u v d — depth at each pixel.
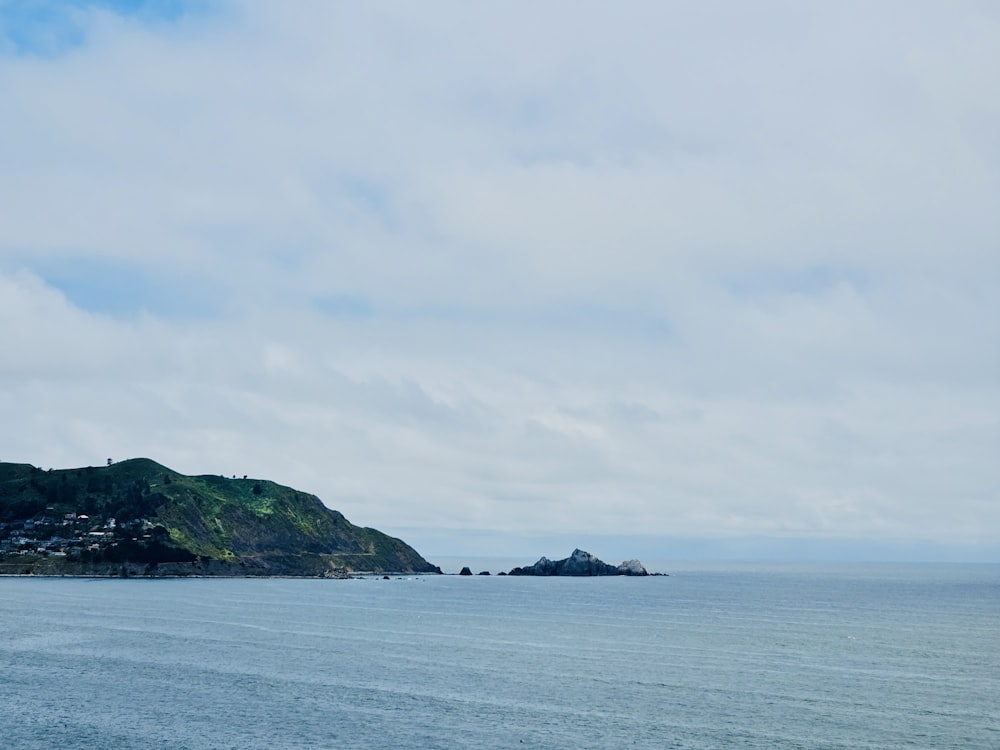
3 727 73.38
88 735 71.38
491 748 69.44
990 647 131.12
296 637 134.62
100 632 135.62
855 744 71.31
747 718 79.69
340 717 78.50
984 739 72.94
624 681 97.56
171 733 72.38
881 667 109.69
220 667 103.75
